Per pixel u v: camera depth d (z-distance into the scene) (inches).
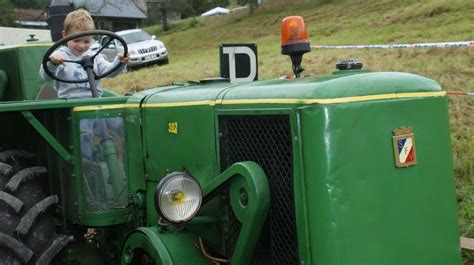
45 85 177.3
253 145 106.5
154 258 114.2
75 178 142.7
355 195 94.7
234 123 110.4
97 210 139.8
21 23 1667.1
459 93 284.2
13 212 131.6
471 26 528.1
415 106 101.0
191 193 106.3
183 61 804.6
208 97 116.3
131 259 123.9
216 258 114.0
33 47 181.3
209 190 109.9
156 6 1802.4
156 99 130.3
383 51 468.1
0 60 186.4
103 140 140.1
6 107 132.3
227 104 111.3
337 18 903.7
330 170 93.2
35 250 131.7
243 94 109.4
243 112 107.3
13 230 130.0
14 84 182.9
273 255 105.2
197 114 117.7
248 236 102.3
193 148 119.3
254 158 106.5
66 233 152.1
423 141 101.7
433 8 674.8
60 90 161.9
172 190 104.3
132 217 141.5
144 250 120.3
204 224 115.4
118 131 141.6
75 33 151.6
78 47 163.6
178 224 108.6
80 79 160.1
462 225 177.6
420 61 396.5
